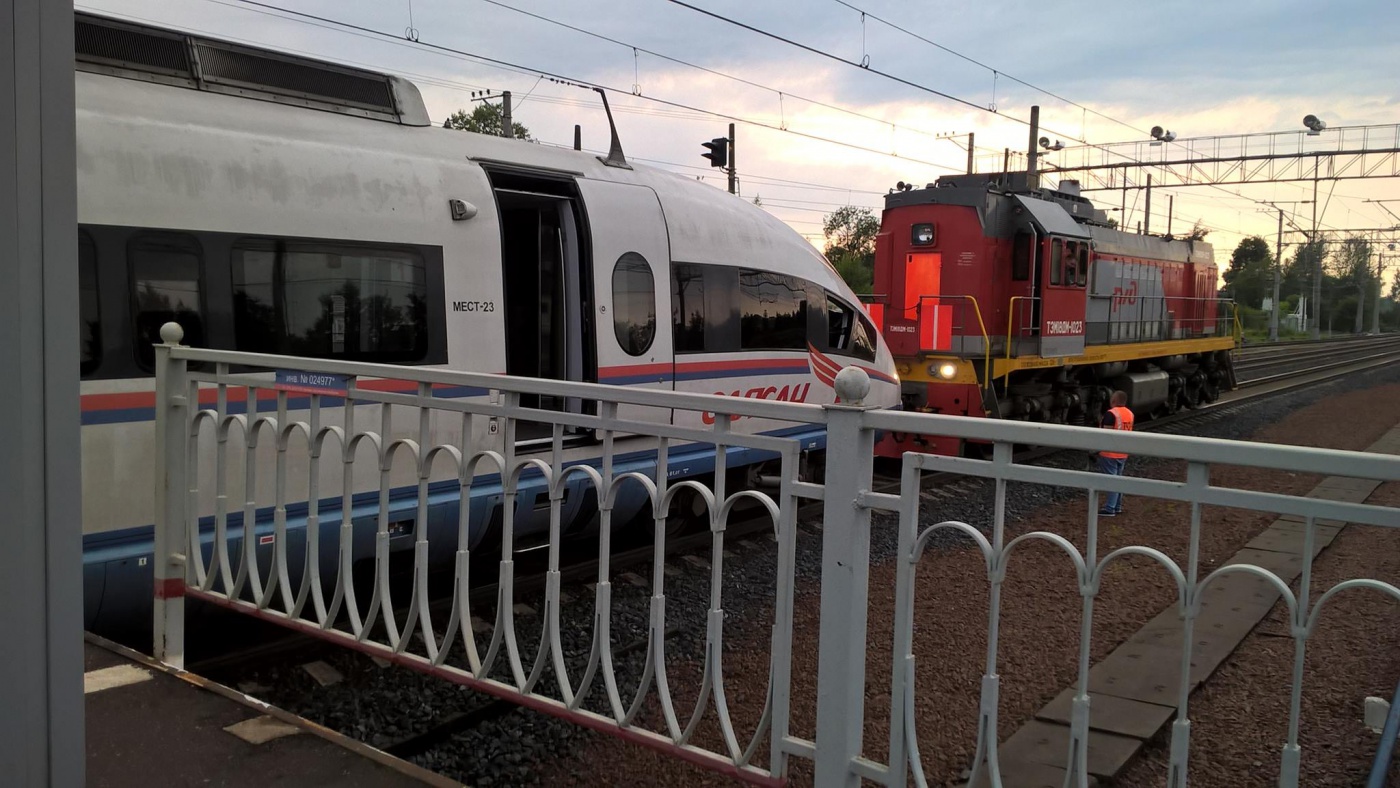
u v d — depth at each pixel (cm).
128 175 469
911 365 1261
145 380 472
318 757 283
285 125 546
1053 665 490
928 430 221
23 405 208
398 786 267
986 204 1246
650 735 274
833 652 234
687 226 760
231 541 490
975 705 439
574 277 681
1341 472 173
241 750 287
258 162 519
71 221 214
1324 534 779
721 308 784
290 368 353
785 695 246
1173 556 723
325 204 541
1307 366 3192
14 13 200
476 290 613
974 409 1205
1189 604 194
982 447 1287
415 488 573
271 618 363
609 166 732
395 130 606
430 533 585
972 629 544
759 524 822
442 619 571
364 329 557
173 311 482
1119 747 393
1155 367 1738
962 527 223
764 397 831
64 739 220
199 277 491
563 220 682
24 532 210
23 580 210
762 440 246
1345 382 2533
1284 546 746
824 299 908
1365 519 173
